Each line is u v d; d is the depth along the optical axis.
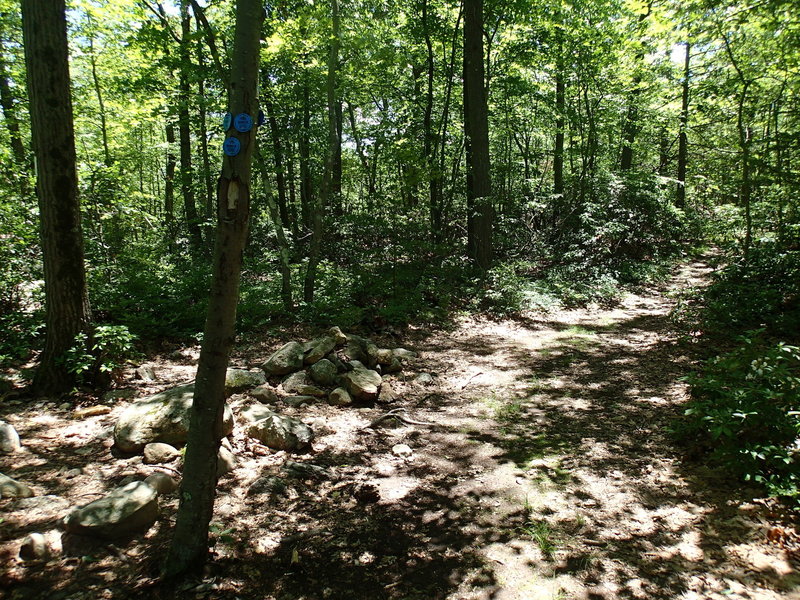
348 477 4.33
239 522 3.55
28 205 6.79
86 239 8.52
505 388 6.64
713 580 2.98
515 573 3.15
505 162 19.77
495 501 3.98
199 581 2.89
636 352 7.93
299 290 9.81
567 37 14.74
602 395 6.21
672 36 10.16
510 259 13.69
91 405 5.09
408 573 3.16
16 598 2.66
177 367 6.45
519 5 12.80
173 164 15.53
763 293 7.91
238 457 4.42
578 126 16.48
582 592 2.96
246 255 13.09
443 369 7.40
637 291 12.80
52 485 3.71
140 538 3.23
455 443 5.05
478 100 12.31
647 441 4.85
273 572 3.10
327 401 5.89
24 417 4.69
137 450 4.21
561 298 11.72
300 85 12.39
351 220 10.95
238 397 5.56
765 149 9.00
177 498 3.70
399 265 11.05
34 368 5.60
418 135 14.04
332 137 9.05
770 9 8.12
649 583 3.00
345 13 8.99
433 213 13.30
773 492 3.58
